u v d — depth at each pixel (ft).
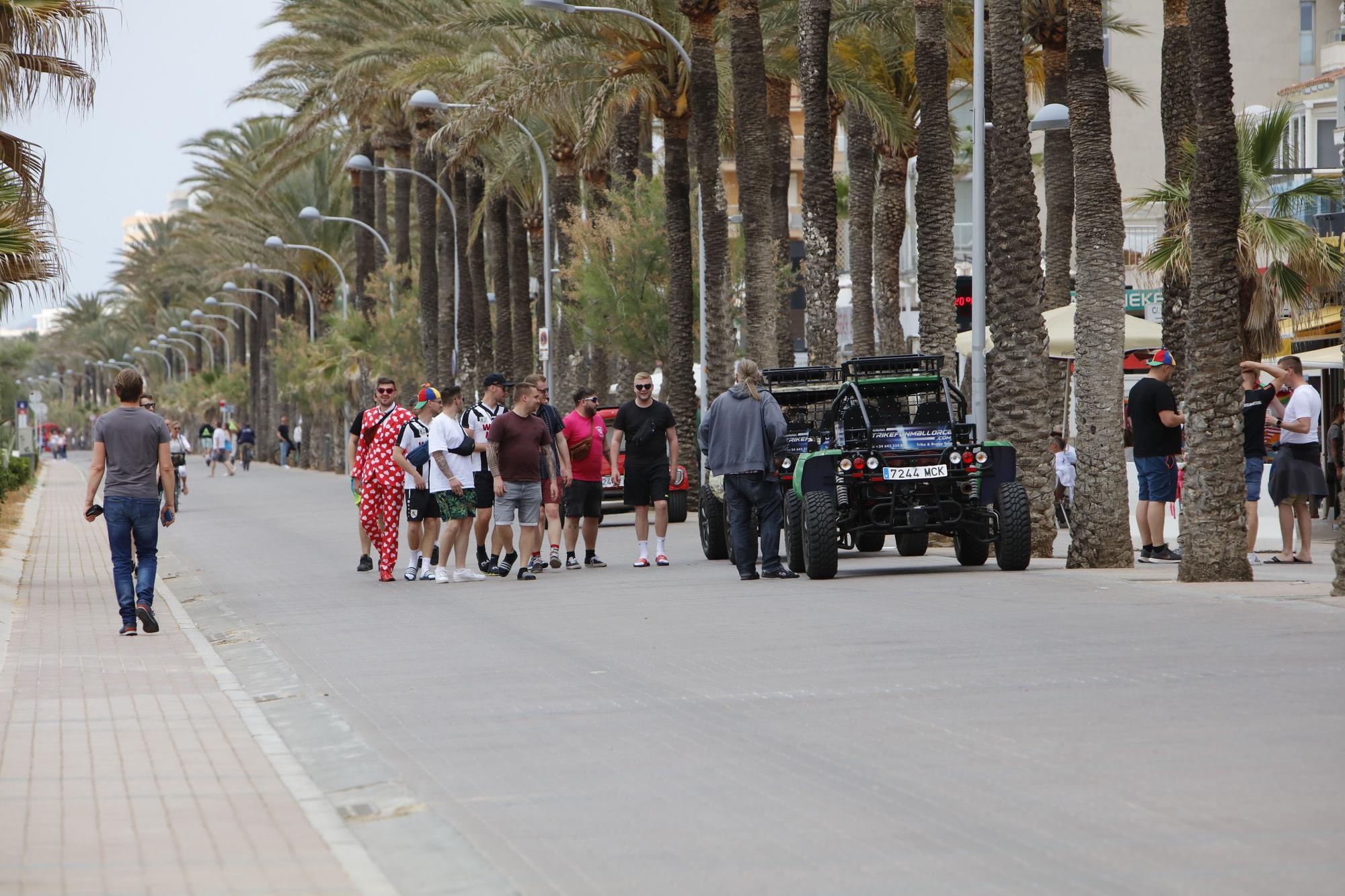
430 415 172.14
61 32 170.91
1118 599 120.47
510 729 78.28
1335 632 97.81
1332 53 463.83
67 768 70.54
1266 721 70.69
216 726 81.71
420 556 170.30
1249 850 50.90
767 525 152.56
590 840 56.34
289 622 132.46
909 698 80.64
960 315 237.86
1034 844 52.75
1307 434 155.74
